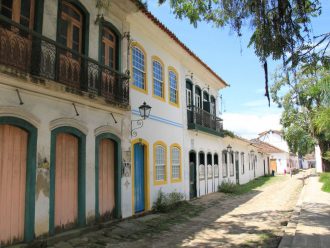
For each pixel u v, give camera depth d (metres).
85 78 9.77
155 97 14.57
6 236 7.41
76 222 9.52
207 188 20.75
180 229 10.73
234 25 5.84
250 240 9.25
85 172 9.88
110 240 9.09
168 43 15.65
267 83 5.78
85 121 9.97
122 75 11.49
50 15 9.03
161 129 14.95
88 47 10.40
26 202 7.90
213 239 9.40
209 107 22.08
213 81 22.97
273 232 10.26
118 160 11.53
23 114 7.84
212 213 13.87
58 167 9.05
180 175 16.80
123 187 11.75
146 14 12.82
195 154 19.11
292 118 33.56
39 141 8.29
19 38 7.71
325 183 24.36
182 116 17.45
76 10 10.20
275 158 57.72
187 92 18.83
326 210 13.22
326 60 5.73
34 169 8.09
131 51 12.85
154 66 14.79
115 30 11.90
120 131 11.73
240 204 16.64
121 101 11.42
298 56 5.69
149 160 13.70
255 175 39.16
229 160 26.59
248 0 5.73
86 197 9.87
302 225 10.24
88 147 10.07
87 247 8.34
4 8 7.95
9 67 7.27
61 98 8.98
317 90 6.71
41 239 8.14
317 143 33.00
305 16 5.55
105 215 10.85
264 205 16.30
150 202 13.58
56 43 8.52
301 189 24.14
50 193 8.52
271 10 5.61
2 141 7.51
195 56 17.92
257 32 5.69
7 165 7.57
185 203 16.11
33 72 7.98
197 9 7.96
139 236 9.73
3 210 7.39
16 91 7.68
